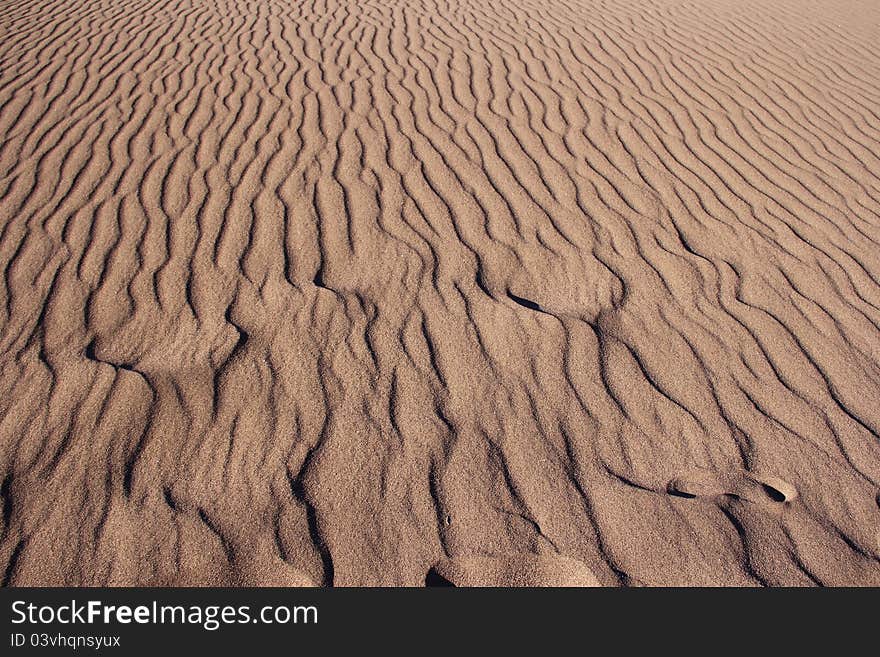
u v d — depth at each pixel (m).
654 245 3.40
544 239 3.39
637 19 7.27
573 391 2.52
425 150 4.20
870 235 3.58
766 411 2.47
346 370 2.56
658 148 4.41
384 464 2.21
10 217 3.37
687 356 2.71
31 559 1.91
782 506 2.14
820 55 6.41
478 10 7.40
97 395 2.39
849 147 4.60
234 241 3.26
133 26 6.48
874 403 2.52
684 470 2.25
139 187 3.67
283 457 2.21
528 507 2.11
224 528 2.01
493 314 2.88
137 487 2.10
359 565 1.95
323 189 3.72
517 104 4.96
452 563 1.97
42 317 2.74
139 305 2.83
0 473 2.11
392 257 3.20
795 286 3.14
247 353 2.61
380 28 6.67
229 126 4.40
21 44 5.86
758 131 4.75
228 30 6.46
